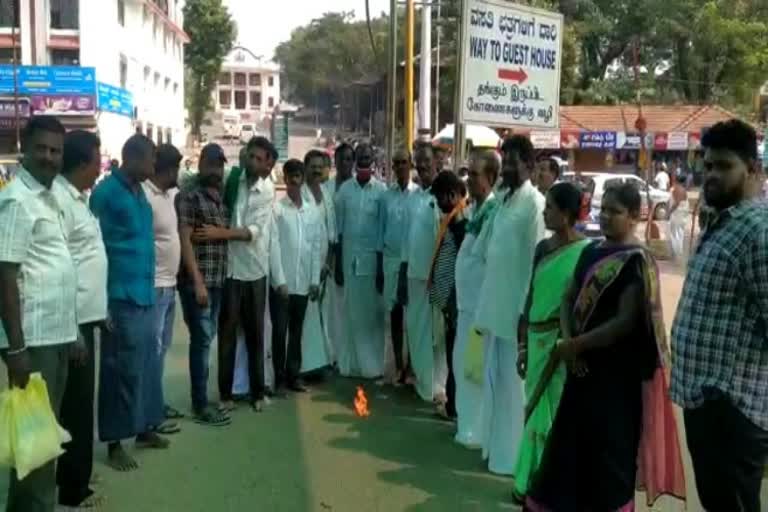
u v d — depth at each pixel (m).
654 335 3.59
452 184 5.68
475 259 5.05
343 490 4.52
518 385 4.70
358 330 6.87
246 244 5.87
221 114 77.12
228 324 5.93
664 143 31.25
